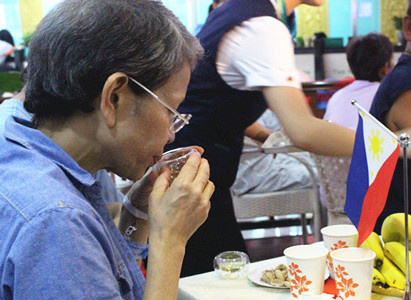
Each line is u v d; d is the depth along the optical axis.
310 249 1.14
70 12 0.81
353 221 1.14
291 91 1.52
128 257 0.93
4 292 0.72
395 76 1.81
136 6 0.83
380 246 1.16
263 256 3.46
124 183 2.34
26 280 0.69
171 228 0.85
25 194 0.74
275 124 3.48
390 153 1.00
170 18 0.87
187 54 0.88
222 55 1.58
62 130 0.84
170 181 0.93
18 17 5.95
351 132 1.53
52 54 0.80
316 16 6.67
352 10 6.73
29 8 5.95
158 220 0.86
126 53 0.79
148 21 0.82
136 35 0.80
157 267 0.84
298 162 3.23
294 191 3.15
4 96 2.08
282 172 3.18
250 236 3.95
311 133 1.50
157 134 0.86
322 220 3.22
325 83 3.62
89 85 0.79
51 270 0.69
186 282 1.27
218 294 1.17
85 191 0.87
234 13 1.56
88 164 0.86
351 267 1.02
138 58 0.80
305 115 1.52
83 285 0.70
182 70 0.87
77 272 0.70
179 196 0.86
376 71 2.70
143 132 0.85
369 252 1.07
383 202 1.02
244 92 1.62
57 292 0.69
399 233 1.17
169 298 0.83
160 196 0.88
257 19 1.53
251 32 1.52
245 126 1.73
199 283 1.25
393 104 1.81
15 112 1.12
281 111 1.53
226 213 1.76
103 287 0.72
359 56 2.71
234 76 1.59
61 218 0.72
